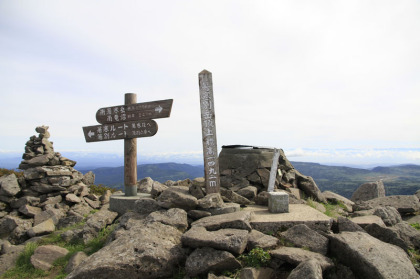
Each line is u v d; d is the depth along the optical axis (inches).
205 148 345.7
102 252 217.6
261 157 416.5
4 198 452.1
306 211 292.8
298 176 441.4
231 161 423.8
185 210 300.0
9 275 264.8
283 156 454.3
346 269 192.9
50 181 470.9
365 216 296.8
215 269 201.8
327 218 254.2
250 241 218.7
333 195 443.8
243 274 193.3
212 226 239.1
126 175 414.0
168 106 392.8
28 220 402.9
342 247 200.4
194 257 208.4
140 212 323.6
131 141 418.9
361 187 512.1
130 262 202.7
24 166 486.6
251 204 349.4
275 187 390.3
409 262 184.9
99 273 196.2
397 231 248.8
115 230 300.4
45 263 273.3
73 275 197.3
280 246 220.7
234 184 400.8
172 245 227.9
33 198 450.0
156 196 373.4
